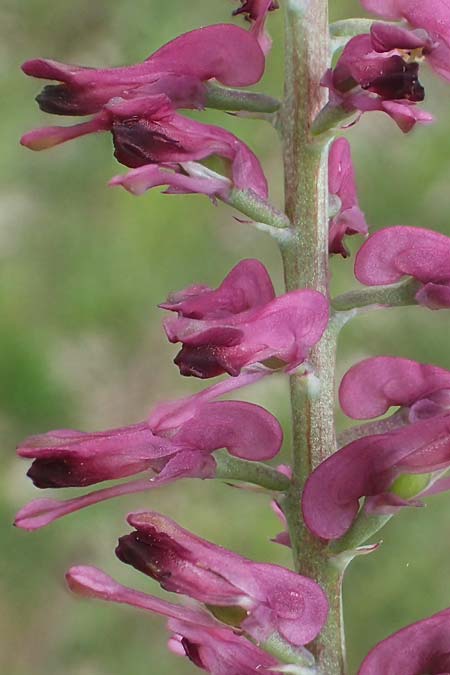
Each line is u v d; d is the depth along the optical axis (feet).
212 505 0.50
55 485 0.28
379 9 0.27
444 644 0.27
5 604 0.50
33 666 0.49
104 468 0.28
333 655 0.28
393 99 0.27
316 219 0.28
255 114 0.28
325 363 0.28
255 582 0.27
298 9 0.28
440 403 0.28
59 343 0.56
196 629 0.28
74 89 0.28
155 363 0.56
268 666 0.28
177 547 0.27
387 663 0.27
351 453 0.27
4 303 0.56
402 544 0.47
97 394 0.55
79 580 0.27
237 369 0.27
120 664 0.48
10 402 0.54
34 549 0.50
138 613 0.49
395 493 0.27
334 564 0.28
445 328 0.52
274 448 0.28
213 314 0.28
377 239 0.28
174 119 0.28
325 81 0.27
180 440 0.28
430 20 0.27
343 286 0.53
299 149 0.28
